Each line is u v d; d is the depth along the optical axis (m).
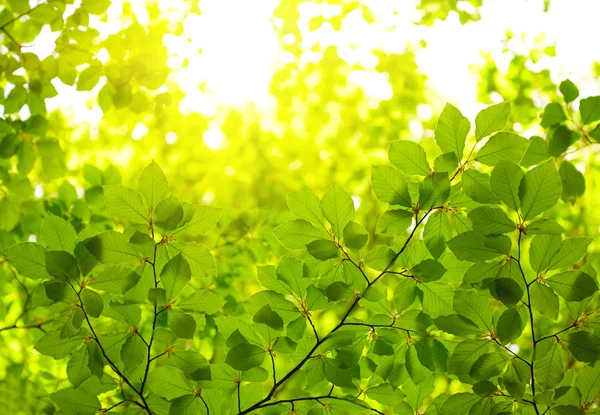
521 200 1.66
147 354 1.76
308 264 1.75
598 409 1.73
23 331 2.68
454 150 1.71
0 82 2.16
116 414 1.75
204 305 1.74
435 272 1.72
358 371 1.80
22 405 2.52
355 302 1.76
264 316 1.72
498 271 1.69
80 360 1.72
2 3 2.15
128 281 1.69
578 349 1.69
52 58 2.04
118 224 2.34
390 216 1.72
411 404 1.83
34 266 1.71
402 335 1.79
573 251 1.67
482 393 1.71
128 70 2.05
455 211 1.74
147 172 1.69
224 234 2.32
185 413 1.75
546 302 1.69
